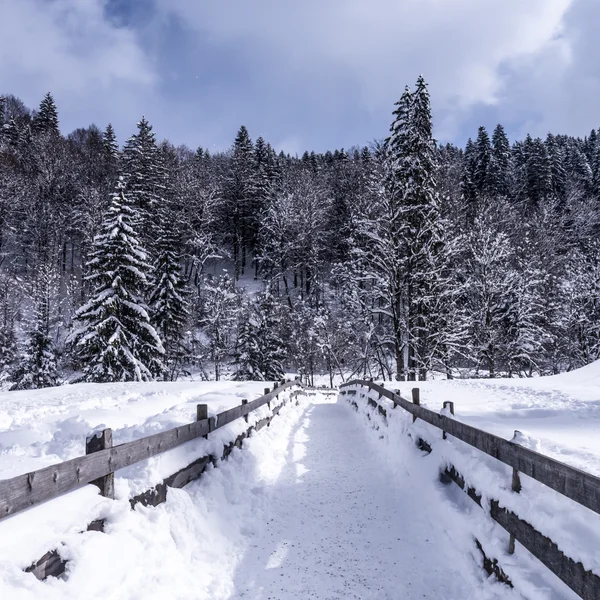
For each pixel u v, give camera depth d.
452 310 28.44
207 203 69.06
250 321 42.41
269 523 5.37
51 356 35.16
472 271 32.94
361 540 4.88
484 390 14.75
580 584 2.39
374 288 29.67
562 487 2.70
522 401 11.82
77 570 2.75
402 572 4.14
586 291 33.72
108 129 83.88
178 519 4.29
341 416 15.33
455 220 33.41
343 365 46.22
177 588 3.52
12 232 60.88
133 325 28.67
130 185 48.50
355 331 36.22
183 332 44.38
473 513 4.23
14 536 2.48
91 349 26.83
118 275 27.30
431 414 6.30
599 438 6.06
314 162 94.00
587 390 13.58
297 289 69.56
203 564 4.08
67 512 2.96
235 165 78.44
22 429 7.47
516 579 3.07
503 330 32.75
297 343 47.66
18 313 46.84
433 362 27.47
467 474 4.54
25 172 69.19
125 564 3.17
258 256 71.06
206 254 64.94
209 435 6.14
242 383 20.28
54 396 14.08
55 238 60.41
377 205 30.31
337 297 51.03
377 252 29.98
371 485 6.82
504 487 3.64
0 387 36.06
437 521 4.82
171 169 73.94
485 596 3.38
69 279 52.22
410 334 27.25
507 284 31.47
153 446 4.33
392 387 16.28
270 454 8.09
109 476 3.55
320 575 4.14
